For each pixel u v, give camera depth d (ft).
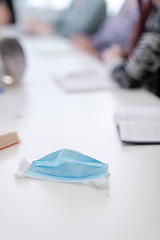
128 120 2.40
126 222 1.22
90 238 1.13
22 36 9.07
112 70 3.95
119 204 1.34
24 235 1.15
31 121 2.46
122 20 6.03
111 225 1.20
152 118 2.43
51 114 2.64
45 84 3.80
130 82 3.51
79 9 9.31
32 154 1.86
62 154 1.63
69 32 9.01
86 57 5.76
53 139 2.09
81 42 6.96
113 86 3.67
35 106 2.89
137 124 2.24
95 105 2.93
